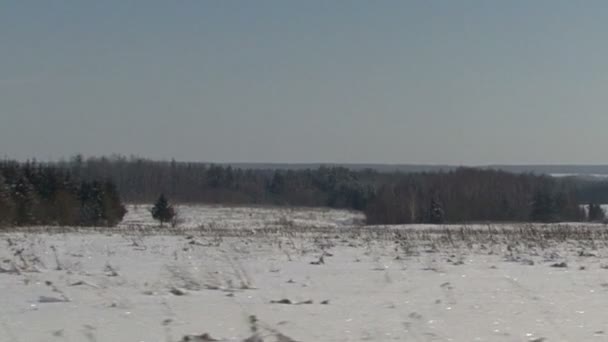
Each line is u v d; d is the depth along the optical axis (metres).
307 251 22.58
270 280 13.78
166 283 13.06
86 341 7.60
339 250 23.28
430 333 8.07
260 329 8.16
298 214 105.75
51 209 61.06
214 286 12.55
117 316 9.21
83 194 67.94
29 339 7.70
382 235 33.44
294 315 9.32
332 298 11.12
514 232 32.47
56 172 68.81
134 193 139.75
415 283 13.31
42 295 11.23
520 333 8.08
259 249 23.50
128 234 34.41
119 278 13.98
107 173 143.00
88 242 27.36
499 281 13.59
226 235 33.53
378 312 9.59
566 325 8.58
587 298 11.00
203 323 8.71
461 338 7.79
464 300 10.81
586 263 18.11
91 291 11.75
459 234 31.62
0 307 10.00
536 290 12.09
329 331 8.20
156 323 8.71
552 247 24.27
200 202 140.38
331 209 127.44
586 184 135.25
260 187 151.62
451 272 15.55
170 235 33.62
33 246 24.31
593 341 7.61
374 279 14.04
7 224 49.50
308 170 157.75
